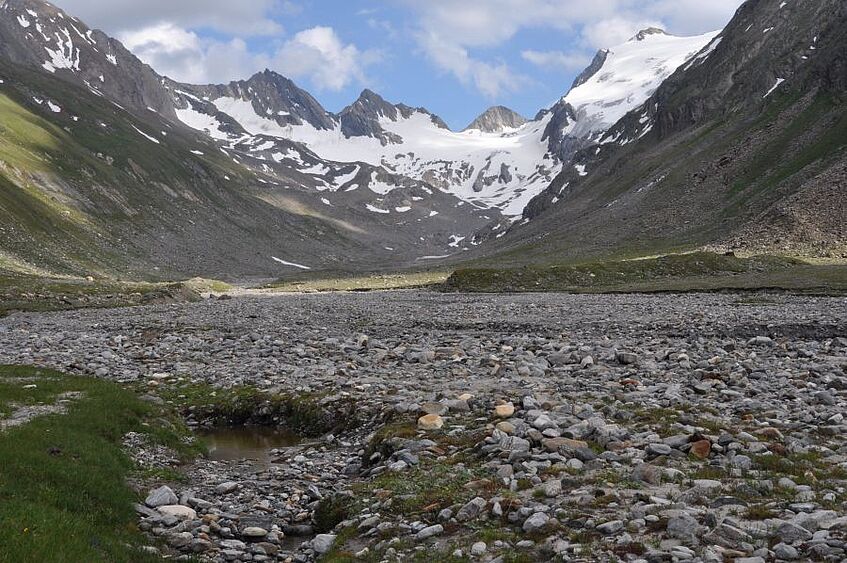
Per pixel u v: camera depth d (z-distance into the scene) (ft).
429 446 57.16
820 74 613.52
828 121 547.90
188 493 55.42
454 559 35.35
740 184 559.38
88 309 221.46
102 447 59.77
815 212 411.95
